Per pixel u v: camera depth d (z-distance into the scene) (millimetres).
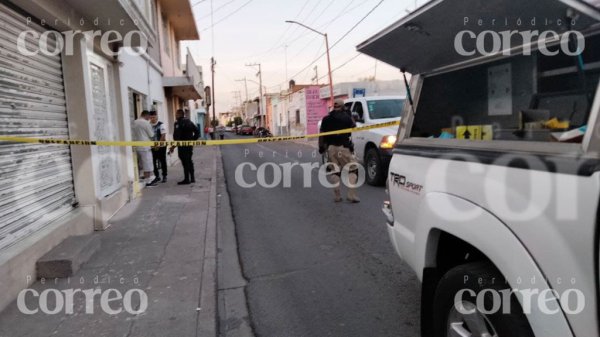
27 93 5051
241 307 4191
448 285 2539
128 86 9938
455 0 2430
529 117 2469
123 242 5945
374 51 3553
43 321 3729
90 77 7012
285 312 4039
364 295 4273
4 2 4566
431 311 2869
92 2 5723
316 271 4965
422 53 3256
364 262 5129
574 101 2168
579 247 1738
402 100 11117
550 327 1876
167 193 9836
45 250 4863
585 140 1818
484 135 2729
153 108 14266
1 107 4438
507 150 2256
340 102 8047
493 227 2150
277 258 5477
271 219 7430
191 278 4633
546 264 1879
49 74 5727
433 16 2705
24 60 5004
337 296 4289
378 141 9602
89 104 6402
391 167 3510
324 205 8211
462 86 3141
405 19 2881
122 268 4945
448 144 2852
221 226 7141
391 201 3494
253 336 3656
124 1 6105
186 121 11117
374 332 3584
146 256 5355
